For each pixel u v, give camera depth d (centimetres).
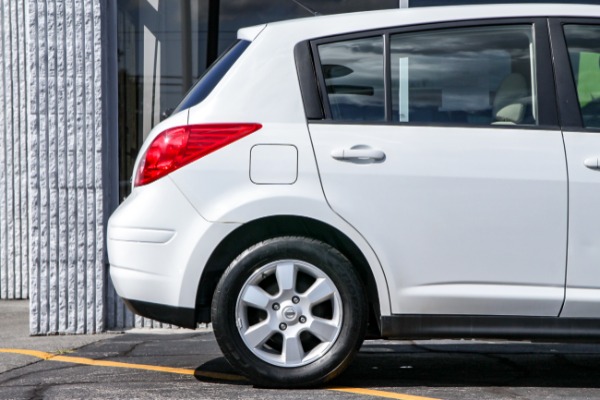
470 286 849
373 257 853
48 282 1245
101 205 1245
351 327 852
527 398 827
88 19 1244
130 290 874
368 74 882
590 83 877
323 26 898
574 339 852
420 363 1021
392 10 905
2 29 1642
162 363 1013
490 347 1135
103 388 878
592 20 889
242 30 927
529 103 873
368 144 859
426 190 851
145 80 1336
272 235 884
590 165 849
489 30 887
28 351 1106
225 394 839
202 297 886
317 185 855
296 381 852
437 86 878
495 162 852
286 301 856
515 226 848
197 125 873
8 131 1642
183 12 1344
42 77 1240
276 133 866
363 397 823
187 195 863
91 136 1244
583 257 846
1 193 1645
